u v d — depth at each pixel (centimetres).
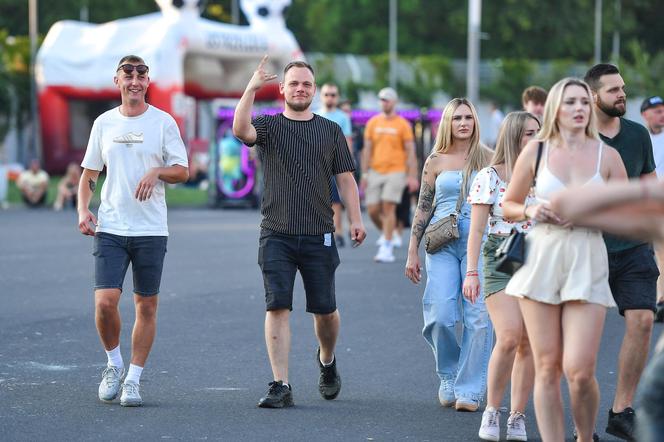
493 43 15512
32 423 1659
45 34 14075
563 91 1362
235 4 14200
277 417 1712
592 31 15600
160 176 1766
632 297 1589
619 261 1599
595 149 1371
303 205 1791
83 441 1563
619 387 1599
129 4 14462
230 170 7062
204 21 9006
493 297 1598
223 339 2347
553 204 796
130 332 2406
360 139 5162
